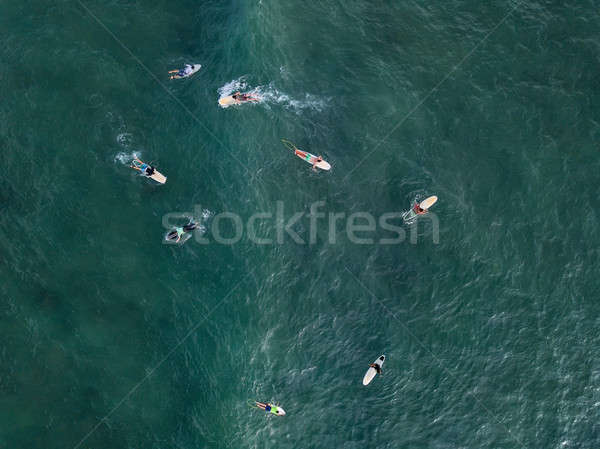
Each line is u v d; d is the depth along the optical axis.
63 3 64.06
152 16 63.91
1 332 53.88
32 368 53.06
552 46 60.78
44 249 56.22
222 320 54.16
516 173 57.03
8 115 60.47
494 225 55.62
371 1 63.28
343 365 52.50
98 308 54.69
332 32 62.28
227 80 61.03
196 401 52.22
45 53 62.59
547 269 54.28
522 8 62.25
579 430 50.50
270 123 59.34
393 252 55.38
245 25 62.50
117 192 57.94
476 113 59.12
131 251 56.22
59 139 59.59
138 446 51.31
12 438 51.34
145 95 61.19
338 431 51.03
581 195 56.12
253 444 50.97
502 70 60.41
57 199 57.69
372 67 61.09
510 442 50.41
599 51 60.28
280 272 55.03
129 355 53.44
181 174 58.44
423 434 50.75
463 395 51.50
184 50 63.09
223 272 55.38
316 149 58.41
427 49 61.56
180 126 59.97
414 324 53.34
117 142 59.44
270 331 53.59
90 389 52.62
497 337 52.81
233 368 52.88
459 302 53.75
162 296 55.06
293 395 51.91
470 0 63.03
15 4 63.91
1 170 58.56
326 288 54.53
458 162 57.66
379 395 51.66
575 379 51.56
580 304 53.28
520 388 51.56
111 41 63.25
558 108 58.84
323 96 60.22
